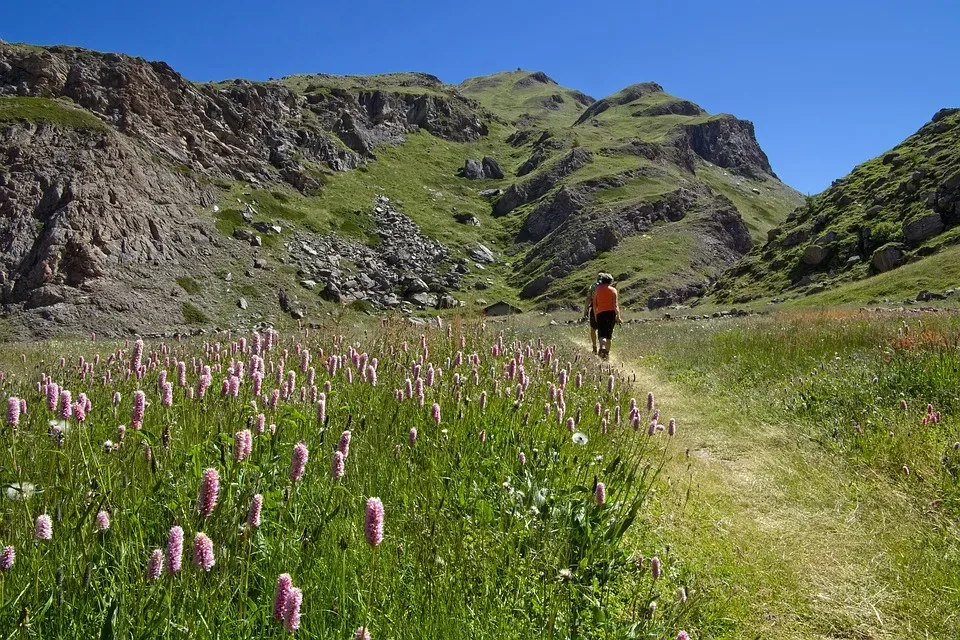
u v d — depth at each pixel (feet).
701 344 56.80
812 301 149.48
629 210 303.48
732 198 485.97
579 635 11.67
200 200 236.43
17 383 24.20
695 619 13.25
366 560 11.44
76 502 11.44
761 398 34.78
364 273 243.60
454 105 492.54
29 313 160.56
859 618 14.07
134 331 163.94
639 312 205.57
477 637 10.82
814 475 22.67
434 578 11.50
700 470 23.35
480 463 17.19
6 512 10.81
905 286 134.62
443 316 45.50
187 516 11.07
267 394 19.57
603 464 19.63
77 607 9.47
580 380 30.86
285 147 318.24
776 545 17.29
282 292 205.36
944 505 19.21
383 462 15.58
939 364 30.99
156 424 16.25
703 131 605.73
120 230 192.24
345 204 302.66
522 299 261.85
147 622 9.24
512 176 414.62
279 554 11.18
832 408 30.09
